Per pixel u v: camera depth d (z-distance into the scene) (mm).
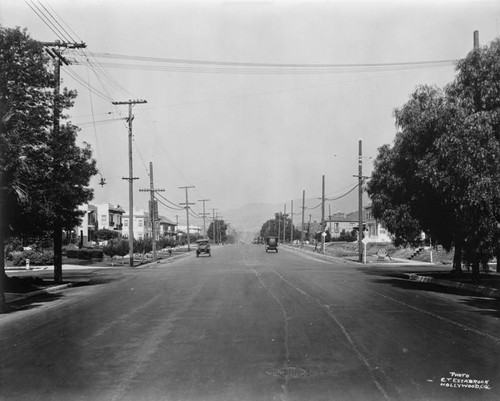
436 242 25859
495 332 10398
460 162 17078
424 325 11219
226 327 11016
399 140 22109
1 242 16109
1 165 16125
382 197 26062
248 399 6152
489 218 17312
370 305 14711
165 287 21312
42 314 14242
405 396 6227
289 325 11211
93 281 26188
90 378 7180
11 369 7762
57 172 22125
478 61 18375
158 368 7645
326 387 6578
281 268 34250
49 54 24172
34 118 20875
